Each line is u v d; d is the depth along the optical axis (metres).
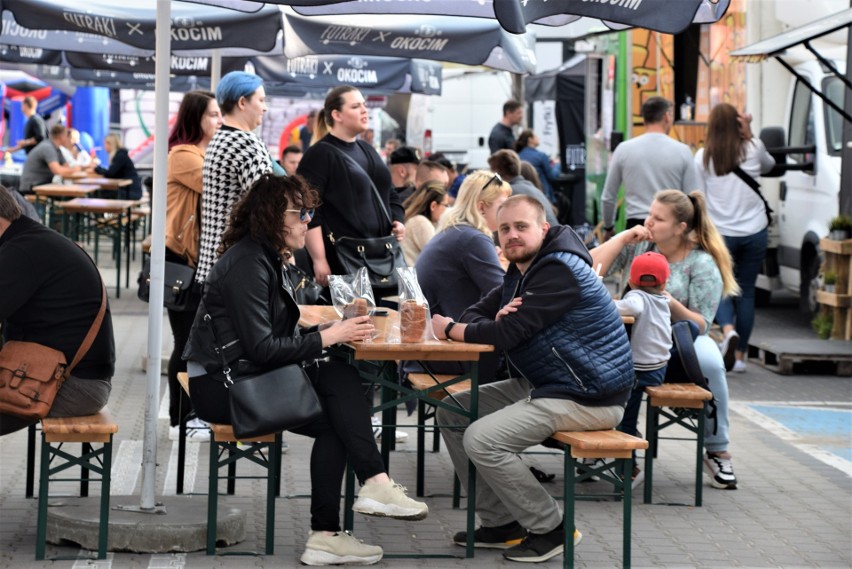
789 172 16.45
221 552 6.77
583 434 6.71
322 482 6.64
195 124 9.39
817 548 7.27
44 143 22.14
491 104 33.56
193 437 9.41
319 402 6.52
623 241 8.63
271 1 6.31
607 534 7.43
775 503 8.25
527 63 10.73
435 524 7.56
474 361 6.84
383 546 7.07
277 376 6.46
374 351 6.64
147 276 8.91
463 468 7.15
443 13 8.30
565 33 32.56
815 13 15.53
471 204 8.32
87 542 6.73
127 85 23.89
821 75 15.86
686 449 9.75
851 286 14.01
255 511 7.68
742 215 13.59
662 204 8.70
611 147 17.83
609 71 18.69
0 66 21.73
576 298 6.73
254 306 6.47
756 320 16.69
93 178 23.45
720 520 7.82
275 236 6.59
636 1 6.67
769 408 11.44
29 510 7.48
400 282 6.89
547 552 6.80
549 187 19.77
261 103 8.30
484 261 8.14
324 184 9.05
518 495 6.73
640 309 8.02
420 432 8.18
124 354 13.12
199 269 8.34
